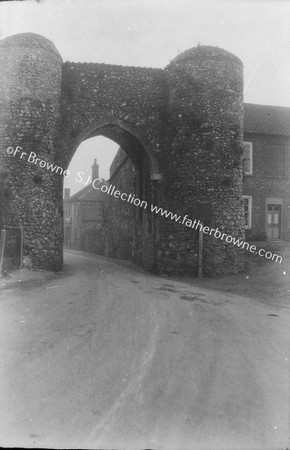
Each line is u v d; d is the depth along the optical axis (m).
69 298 9.02
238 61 16.09
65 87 16.34
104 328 6.83
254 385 4.90
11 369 4.98
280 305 10.09
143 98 16.92
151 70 17.05
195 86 15.70
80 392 4.52
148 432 3.82
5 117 14.14
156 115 17.00
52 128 14.91
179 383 4.85
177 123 16.02
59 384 4.68
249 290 12.34
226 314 8.42
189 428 3.92
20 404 4.21
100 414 4.10
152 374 5.05
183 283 13.57
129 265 20.20
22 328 6.55
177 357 5.67
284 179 21.59
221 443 3.67
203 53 15.76
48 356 5.44
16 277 11.95
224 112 15.62
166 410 4.23
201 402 4.43
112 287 10.99
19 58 14.26
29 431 3.74
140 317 7.68
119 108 16.72
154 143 16.94
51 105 14.86
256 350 6.19
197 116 15.61
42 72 14.55
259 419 4.13
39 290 9.88
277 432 3.89
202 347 6.16
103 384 4.73
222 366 5.44
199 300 9.85
